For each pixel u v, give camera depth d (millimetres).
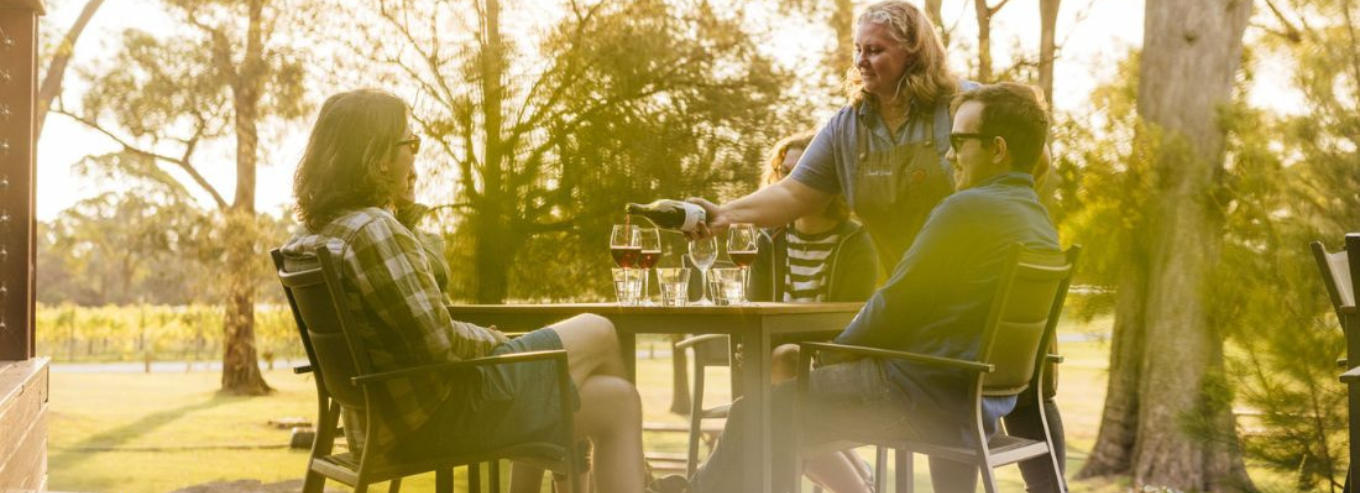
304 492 2543
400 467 2354
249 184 18719
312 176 2389
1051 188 3943
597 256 9234
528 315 3035
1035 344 2666
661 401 18125
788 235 3893
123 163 19062
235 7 16297
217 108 17766
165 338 29703
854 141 3520
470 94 9086
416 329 2303
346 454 2535
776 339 3678
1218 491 7117
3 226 4117
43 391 4012
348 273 2285
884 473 3459
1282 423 4945
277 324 18922
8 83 4164
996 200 2572
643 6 9531
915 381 2572
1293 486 5090
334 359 2391
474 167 9109
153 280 32406
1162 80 7707
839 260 3764
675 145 9289
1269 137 5621
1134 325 8352
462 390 2393
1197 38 7629
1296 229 5125
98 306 43750
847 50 9750
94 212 21172
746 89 9539
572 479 2412
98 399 22281
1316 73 5191
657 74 9344
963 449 2523
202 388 24578
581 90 9219
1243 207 5613
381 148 2412
